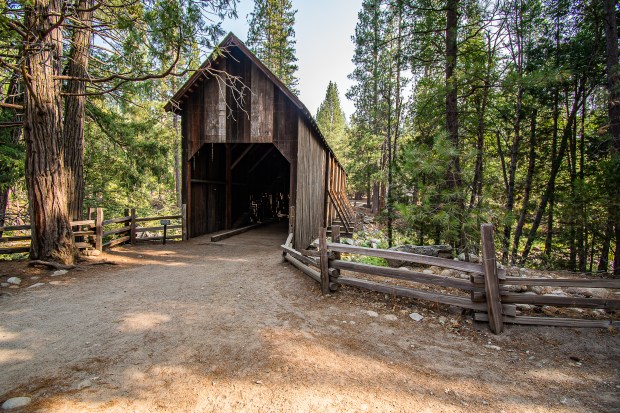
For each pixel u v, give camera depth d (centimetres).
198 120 959
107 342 320
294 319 386
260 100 909
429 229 684
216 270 634
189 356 295
